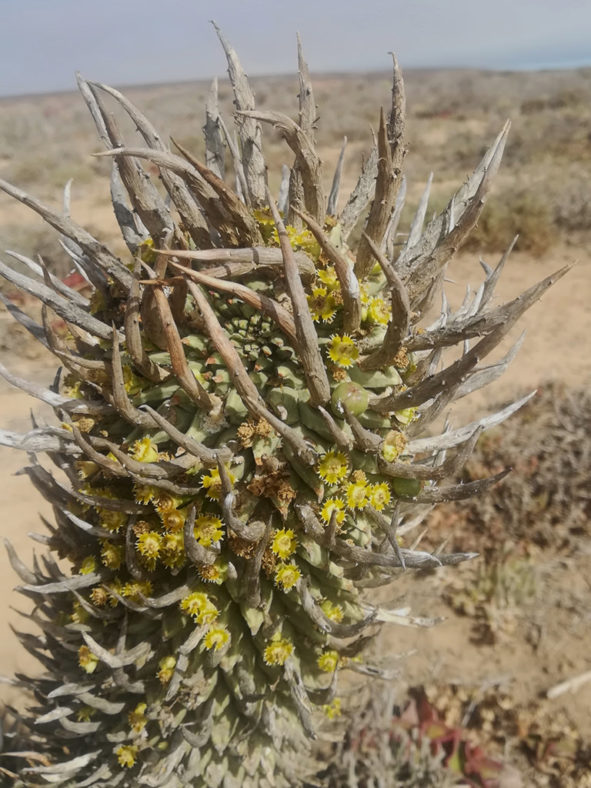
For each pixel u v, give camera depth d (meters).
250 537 0.16
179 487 0.16
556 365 0.80
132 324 0.15
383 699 0.38
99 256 0.16
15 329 0.89
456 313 0.19
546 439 0.59
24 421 0.70
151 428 0.17
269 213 0.17
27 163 2.02
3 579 0.51
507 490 0.56
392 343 0.15
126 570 0.19
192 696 0.18
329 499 0.16
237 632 0.18
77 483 0.18
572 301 0.99
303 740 0.21
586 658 0.44
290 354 0.17
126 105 0.17
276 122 0.15
